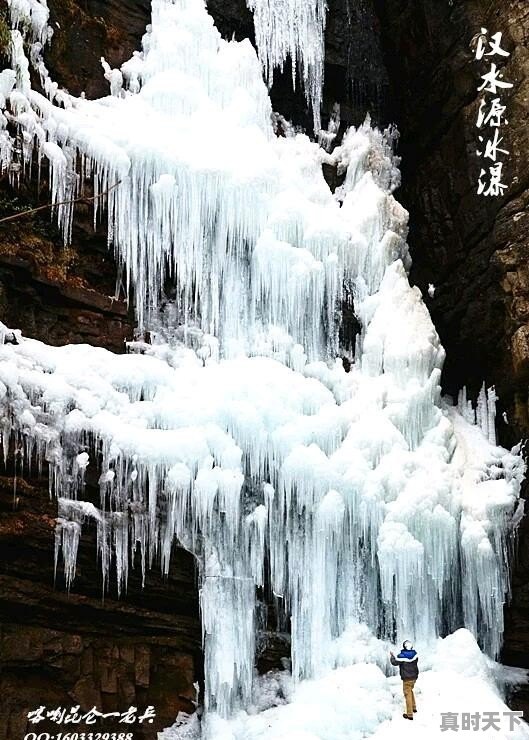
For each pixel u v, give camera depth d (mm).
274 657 12344
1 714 10398
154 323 12914
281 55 15797
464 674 12250
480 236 14867
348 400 13523
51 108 12383
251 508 12180
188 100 13961
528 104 14242
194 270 13203
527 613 13766
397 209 15266
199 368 12523
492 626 13367
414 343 14078
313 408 12805
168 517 11438
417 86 16172
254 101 14656
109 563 11078
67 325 12156
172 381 11992
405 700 11367
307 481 12375
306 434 12516
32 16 12805
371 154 16141
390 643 12516
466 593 13320
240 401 12164
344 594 12617
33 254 11844
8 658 10477
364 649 12172
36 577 10656
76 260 12367
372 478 12750
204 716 11633
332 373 13633
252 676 12016
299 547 12414
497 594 13406
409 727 11078
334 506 12359
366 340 14102
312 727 10984
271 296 13562
